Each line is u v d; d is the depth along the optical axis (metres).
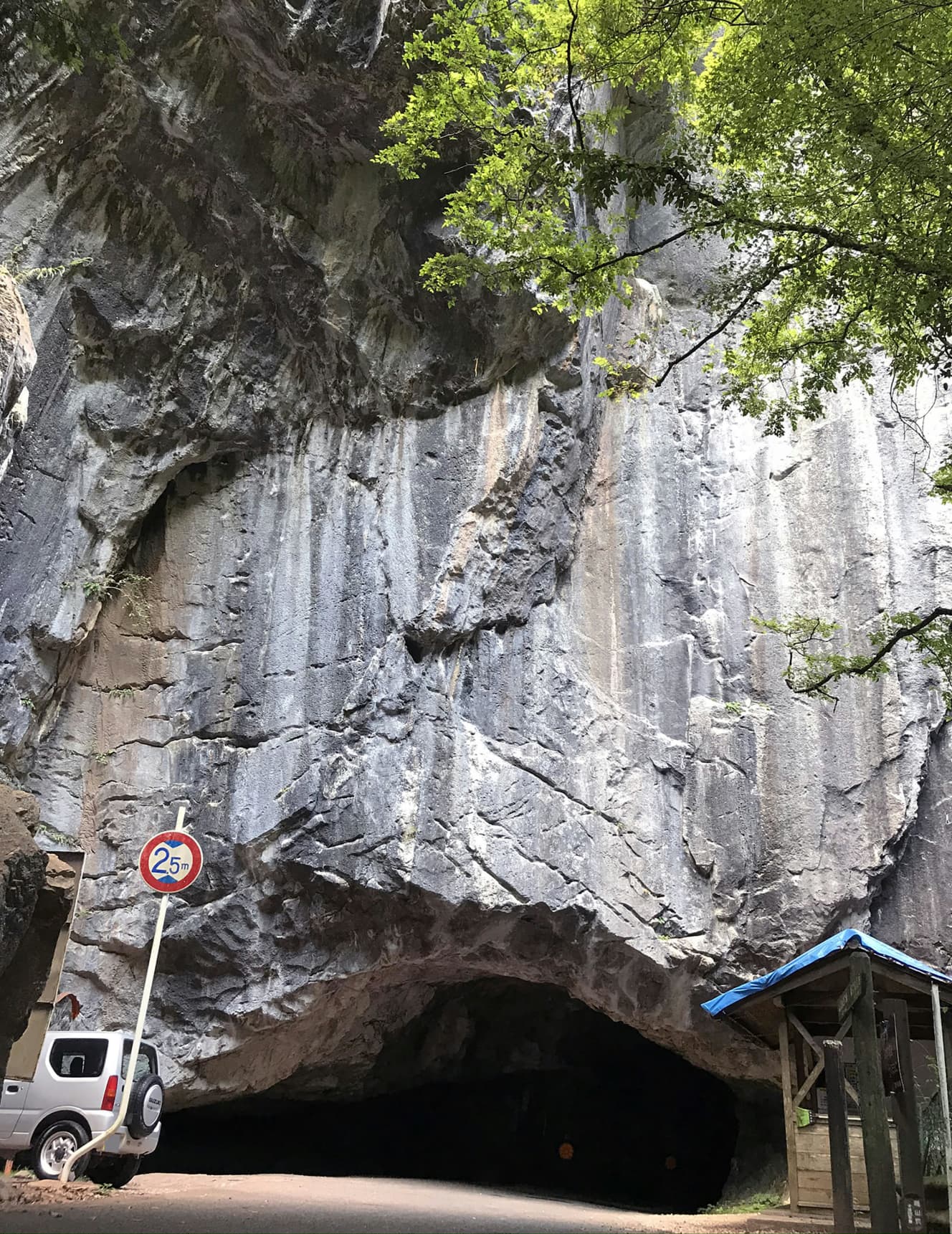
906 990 9.42
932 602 16.61
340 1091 19.02
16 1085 9.44
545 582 16.70
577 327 16.05
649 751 16.44
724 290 10.40
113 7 13.77
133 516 15.88
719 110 10.03
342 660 15.64
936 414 17.81
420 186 15.21
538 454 16.33
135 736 15.66
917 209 9.30
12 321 9.05
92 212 15.11
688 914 15.48
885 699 16.03
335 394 16.89
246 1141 19.52
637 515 18.02
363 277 15.95
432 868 14.38
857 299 10.54
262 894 14.76
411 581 15.85
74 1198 7.06
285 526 16.67
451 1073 20.30
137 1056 9.72
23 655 14.50
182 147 14.95
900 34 8.43
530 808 15.15
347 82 14.35
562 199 10.07
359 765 14.91
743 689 16.73
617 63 10.35
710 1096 21.00
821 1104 10.49
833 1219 8.25
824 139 9.27
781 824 15.63
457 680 15.84
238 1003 14.56
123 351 15.49
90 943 14.55
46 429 14.85
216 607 16.34
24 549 14.55
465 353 16.34
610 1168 20.94
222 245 15.67
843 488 17.48
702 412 18.70
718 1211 14.15
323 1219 6.25
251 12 13.87
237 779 15.20
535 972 15.69
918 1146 7.30
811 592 17.06
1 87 13.94
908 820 15.50
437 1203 9.44
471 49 10.54
